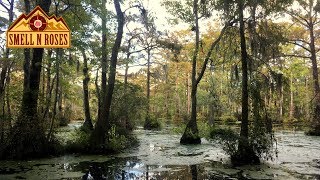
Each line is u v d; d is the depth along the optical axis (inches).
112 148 575.2
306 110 1774.1
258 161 474.0
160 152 599.2
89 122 870.4
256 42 474.0
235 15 481.1
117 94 867.4
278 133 1070.4
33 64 534.0
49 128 570.3
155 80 1983.3
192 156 550.3
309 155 561.9
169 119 1882.4
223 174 402.9
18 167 439.2
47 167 442.0
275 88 485.7
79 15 587.8
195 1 751.7
